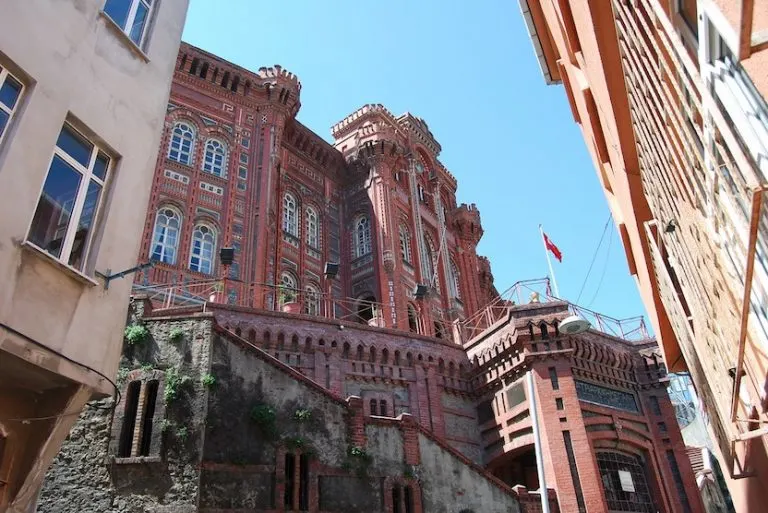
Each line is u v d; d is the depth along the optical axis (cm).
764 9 379
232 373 1588
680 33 515
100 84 1045
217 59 3759
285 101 3959
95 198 1002
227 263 2855
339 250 4100
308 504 1545
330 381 2452
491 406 2677
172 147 3372
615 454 2466
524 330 2592
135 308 1639
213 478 1426
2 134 845
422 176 5022
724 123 454
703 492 3244
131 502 1352
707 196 602
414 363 2692
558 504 2156
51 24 962
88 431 1423
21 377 851
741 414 1000
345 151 4534
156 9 1287
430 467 1825
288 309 2750
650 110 739
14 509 818
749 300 526
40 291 841
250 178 3572
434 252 4650
